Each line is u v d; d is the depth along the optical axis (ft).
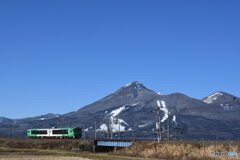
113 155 442.91
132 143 494.18
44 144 600.39
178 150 407.23
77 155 426.51
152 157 416.26
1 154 431.84
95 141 555.28
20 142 627.05
